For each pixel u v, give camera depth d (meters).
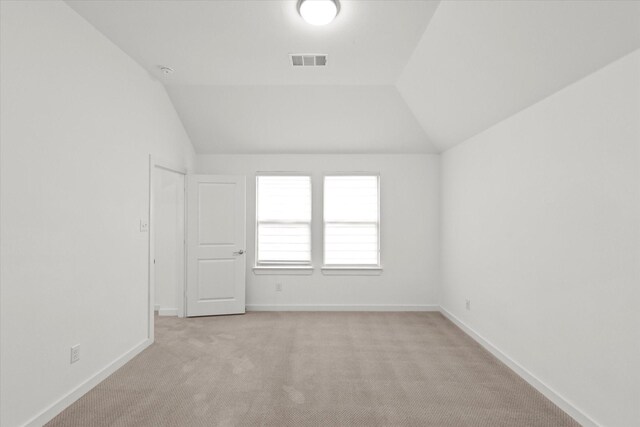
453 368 3.11
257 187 5.05
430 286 5.04
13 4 2.05
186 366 3.14
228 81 3.91
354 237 5.06
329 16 2.51
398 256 5.04
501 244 3.27
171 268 4.78
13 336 2.05
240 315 4.76
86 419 2.32
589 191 2.19
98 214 2.83
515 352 3.04
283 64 3.47
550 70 2.36
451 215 4.56
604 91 2.06
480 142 3.72
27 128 2.14
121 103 3.17
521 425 2.27
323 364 3.19
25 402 2.13
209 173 5.02
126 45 3.08
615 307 2.00
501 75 2.72
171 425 2.26
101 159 2.87
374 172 5.03
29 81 2.16
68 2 2.45
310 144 4.90
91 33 2.75
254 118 4.53
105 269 2.93
